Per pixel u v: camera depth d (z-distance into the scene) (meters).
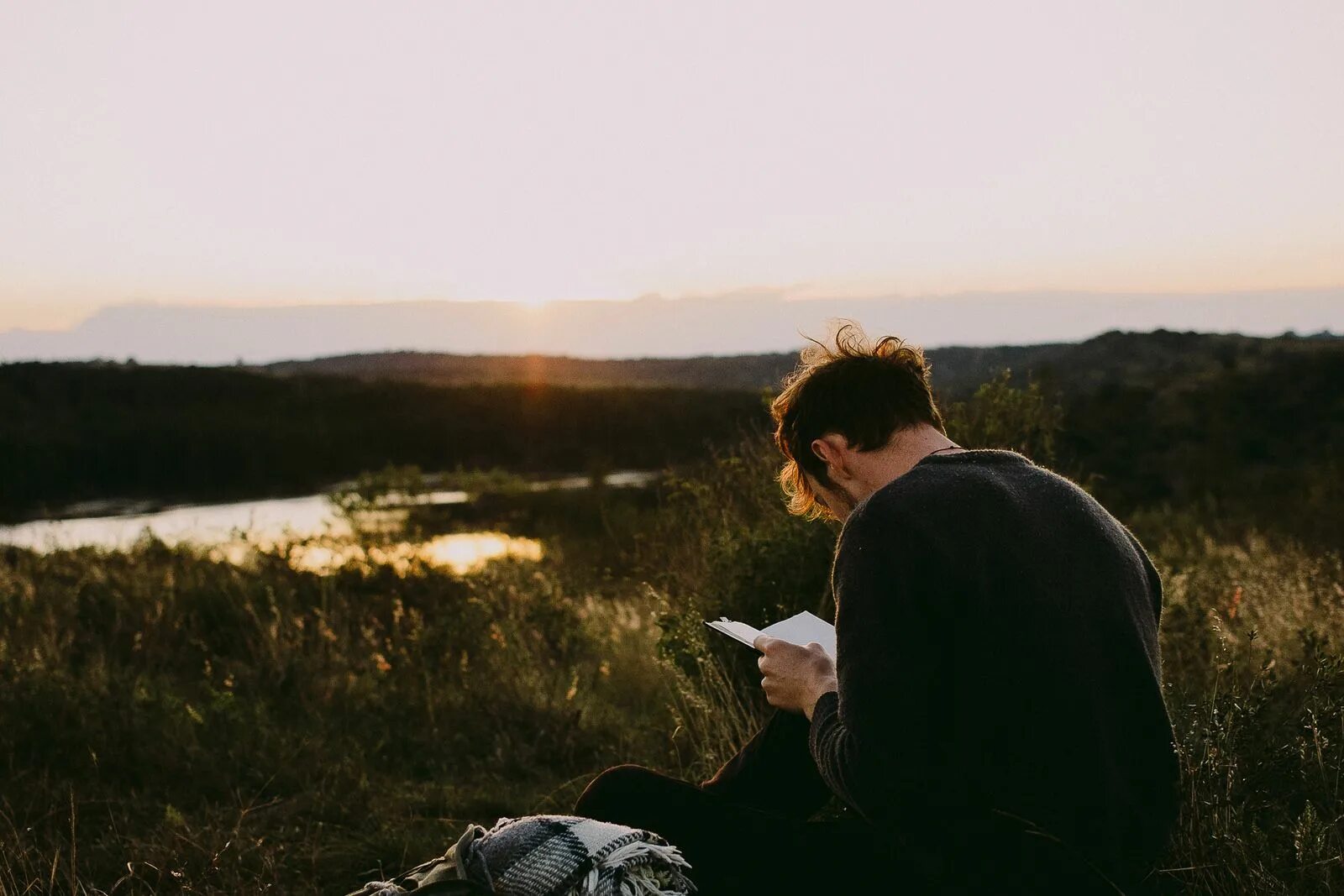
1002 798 1.57
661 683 5.34
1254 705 2.57
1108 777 1.58
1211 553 7.89
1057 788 1.56
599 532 13.28
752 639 1.99
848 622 1.61
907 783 1.54
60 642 5.53
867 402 1.83
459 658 5.78
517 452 37.66
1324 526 9.73
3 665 4.98
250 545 8.28
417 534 11.37
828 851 1.82
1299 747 2.46
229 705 4.83
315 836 3.65
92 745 4.22
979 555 1.59
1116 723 1.61
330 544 8.84
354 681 5.32
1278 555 7.51
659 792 1.90
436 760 4.57
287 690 5.27
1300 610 5.03
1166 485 15.29
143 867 3.23
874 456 1.85
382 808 3.90
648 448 37.06
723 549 4.42
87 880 3.17
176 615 6.23
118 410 39.09
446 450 37.53
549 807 4.00
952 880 1.59
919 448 1.84
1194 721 2.52
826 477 1.94
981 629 1.57
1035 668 1.56
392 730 4.84
